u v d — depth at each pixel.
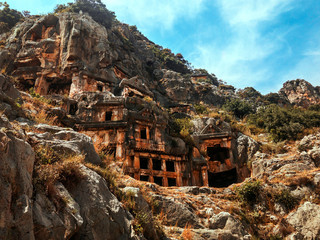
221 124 30.66
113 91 40.47
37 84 40.47
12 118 11.96
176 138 28.09
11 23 57.28
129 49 54.78
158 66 62.62
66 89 42.34
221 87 87.19
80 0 56.34
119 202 8.90
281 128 28.95
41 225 5.80
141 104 28.92
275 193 15.91
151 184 13.62
